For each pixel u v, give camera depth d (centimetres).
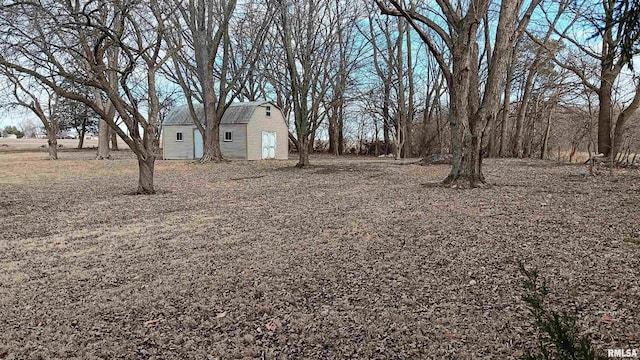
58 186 1254
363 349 275
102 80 980
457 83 984
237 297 373
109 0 894
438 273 410
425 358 260
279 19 1828
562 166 1608
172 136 2753
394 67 2811
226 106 2191
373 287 382
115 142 4288
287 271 438
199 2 2008
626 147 1522
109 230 666
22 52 866
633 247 456
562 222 595
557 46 1725
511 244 494
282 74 2205
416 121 3088
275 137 2722
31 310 360
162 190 1136
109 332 315
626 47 326
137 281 425
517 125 2377
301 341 290
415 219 664
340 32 2192
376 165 1909
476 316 312
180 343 295
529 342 267
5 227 695
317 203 872
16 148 4188
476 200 818
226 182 1332
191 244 567
